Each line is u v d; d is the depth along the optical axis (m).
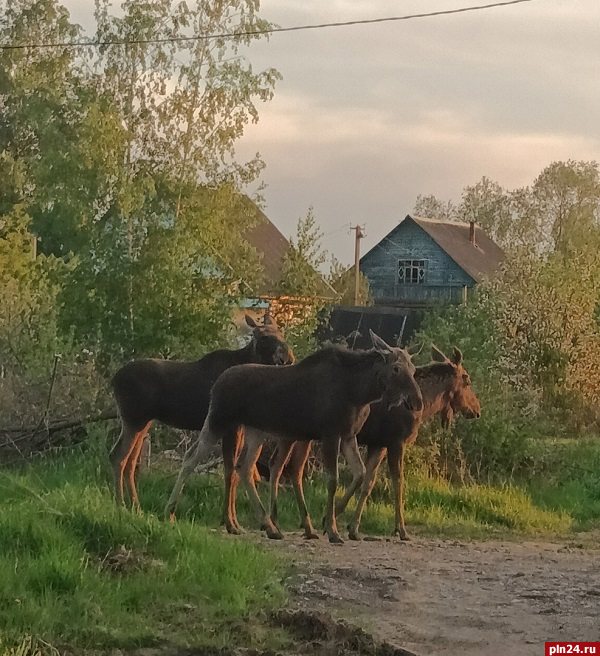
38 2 48.47
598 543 15.00
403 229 60.16
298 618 8.87
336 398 13.57
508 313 27.91
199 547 10.74
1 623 8.12
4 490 13.05
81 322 18.62
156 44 20.98
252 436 14.12
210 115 20.92
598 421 30.19
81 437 17.44
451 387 15.91
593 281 31.92
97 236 19.08
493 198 103.50
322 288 19.94
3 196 43.97
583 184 85.12
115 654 7.90
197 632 8.46
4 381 17.80
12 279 24.33
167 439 18.12
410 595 10.32
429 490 17.47
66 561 9.34
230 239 20.75
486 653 8.46
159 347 18.44
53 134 25.12
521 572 11.80
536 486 20.56
